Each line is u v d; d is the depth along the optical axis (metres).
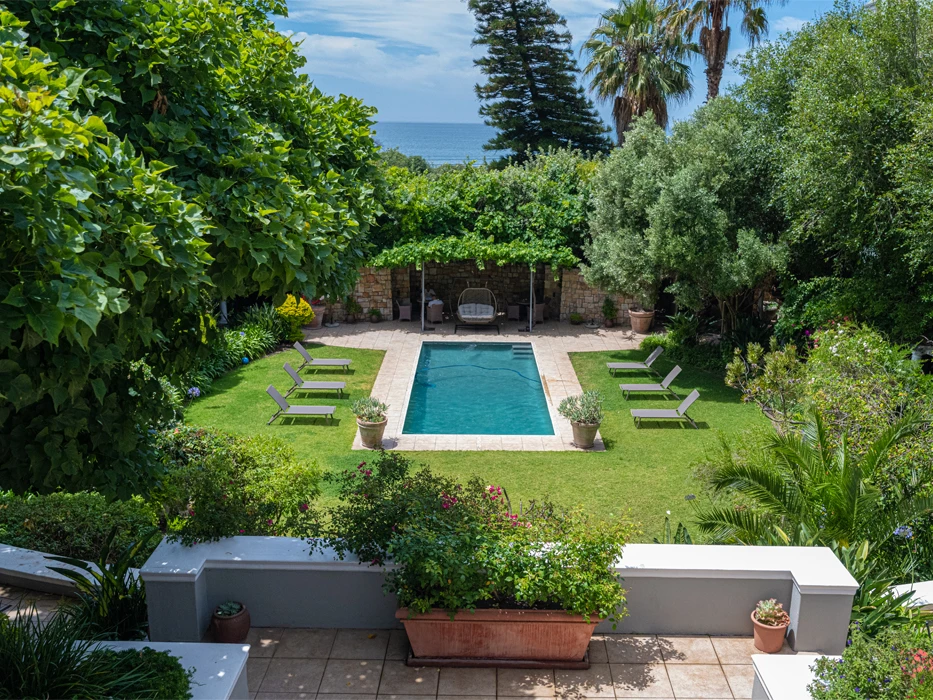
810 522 7.90
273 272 6.21
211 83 7.05
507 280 26.45
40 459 5.41
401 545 5.96
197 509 6.76
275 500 8.63
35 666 4.62
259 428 15.53
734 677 6.04
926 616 6.54
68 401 5.47
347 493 6.84
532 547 6.07
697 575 6.39
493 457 14.29
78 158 4.84
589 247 20.80
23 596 7.31
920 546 8.36
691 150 18.23
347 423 15.91
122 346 5.28
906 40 14.08
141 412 6.41
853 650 4.95
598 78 31.48
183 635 6.22
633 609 6.52
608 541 6.06
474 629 6.09
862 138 14.08
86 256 4.48
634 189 18.92
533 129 44.25
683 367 19.89
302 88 9.07
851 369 11.94
